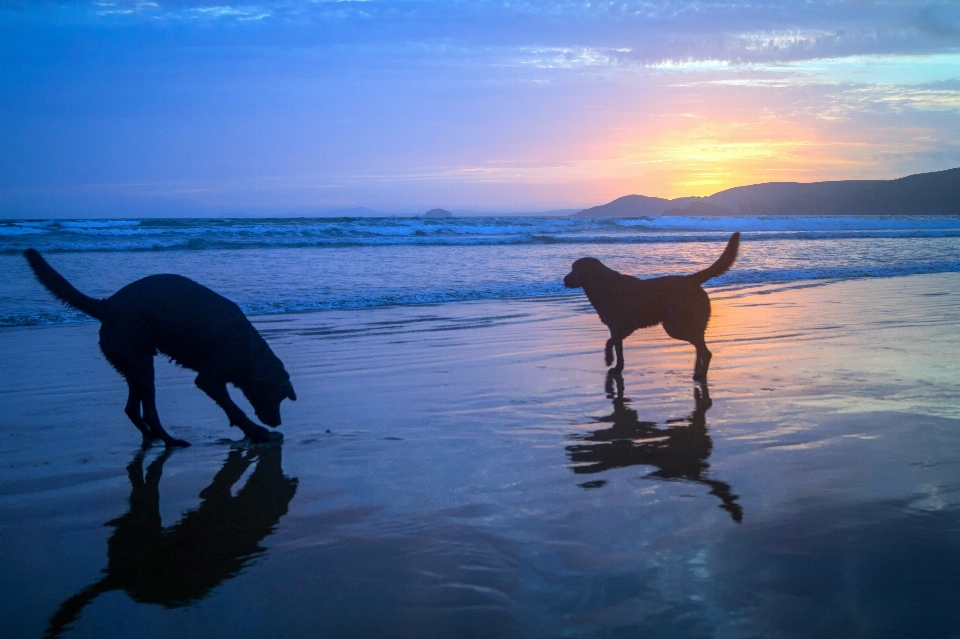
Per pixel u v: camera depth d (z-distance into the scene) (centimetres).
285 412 605
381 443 514
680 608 274
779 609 272
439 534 349
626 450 484
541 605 278
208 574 316
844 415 560
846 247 2898
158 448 522
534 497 397
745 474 430
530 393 665
